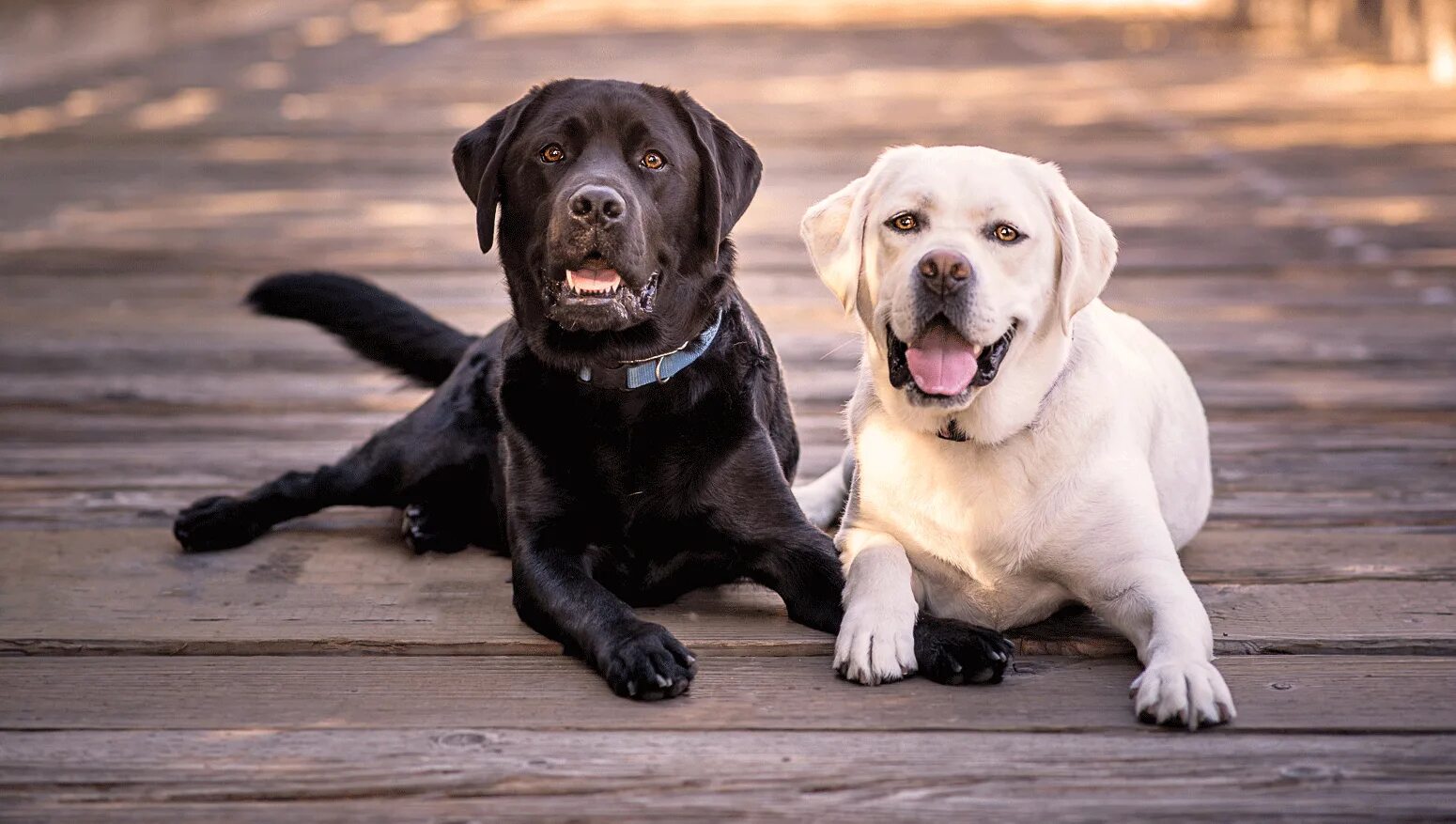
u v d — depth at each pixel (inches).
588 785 78.1
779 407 119.7
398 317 138.7
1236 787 77.4
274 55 547.2
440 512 122.0
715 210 107.4
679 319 105.8
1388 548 117.0
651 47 559.2
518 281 107.5
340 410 162.1
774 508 106.3
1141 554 94.0
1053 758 80.7
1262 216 267.4
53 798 77.6
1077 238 95.3
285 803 76.9
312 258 239.1
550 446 104.7
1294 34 618.8
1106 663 95.0
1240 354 181.9
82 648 98.3
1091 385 98.0
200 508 120.0
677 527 106.1
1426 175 304.8
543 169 104.3
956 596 101.6
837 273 100.0
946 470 98.0
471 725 86.0
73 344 190.2
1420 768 79.3
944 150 97.3
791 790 77.5
